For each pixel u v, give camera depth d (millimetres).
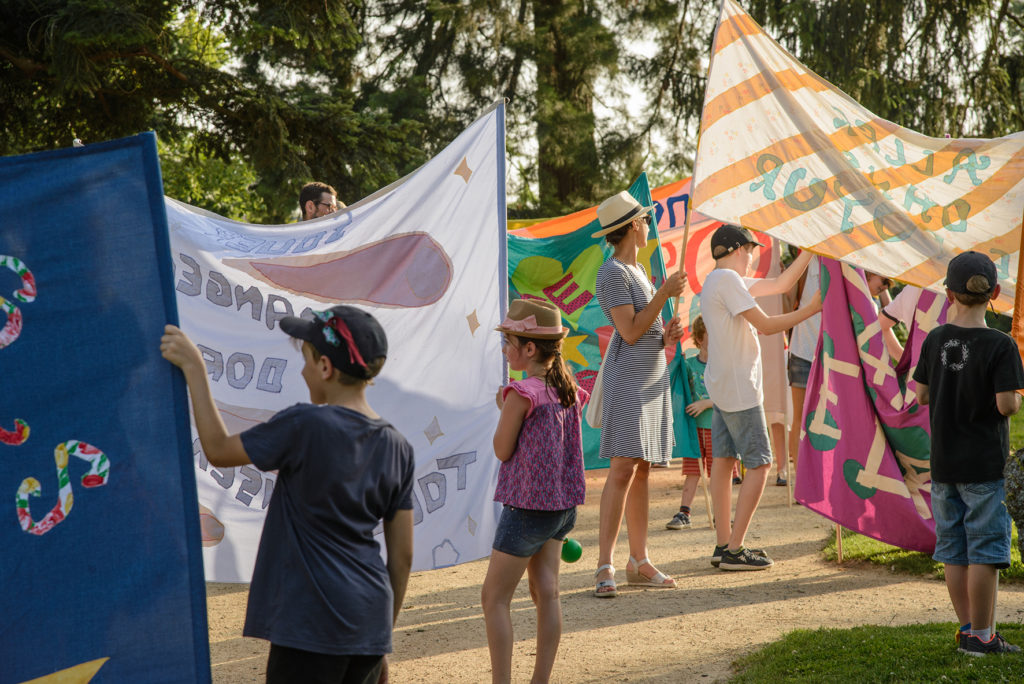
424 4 20219
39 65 12289
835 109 5320
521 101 19438
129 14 11562
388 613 2705
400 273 5500
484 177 5797
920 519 6074
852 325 6301
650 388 5777
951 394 4230
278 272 5227
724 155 5355
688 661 4488
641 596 5754
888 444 6195
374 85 20203
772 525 7781
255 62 14703
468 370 5617
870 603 5375
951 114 17625
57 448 2785
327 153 15047
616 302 5762
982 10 17547
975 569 4125
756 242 6594
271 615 2590
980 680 3725
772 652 4363
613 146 20047
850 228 5215
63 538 2766
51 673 2732
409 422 5395
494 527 5605
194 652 2764
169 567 2775
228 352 5086
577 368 8805
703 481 7949
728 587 5895
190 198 27656
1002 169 5125
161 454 2797
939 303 6102
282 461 2625
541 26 19250
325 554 2600
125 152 2854
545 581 4039
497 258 5789
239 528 4922
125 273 2834
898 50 17438
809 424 6387
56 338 2801
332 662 2570
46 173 2822
